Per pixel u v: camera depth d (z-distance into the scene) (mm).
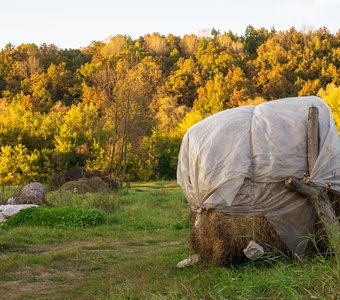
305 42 74000
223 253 6363
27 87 67875
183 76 66375
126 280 6410
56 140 39375
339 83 62125
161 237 11023
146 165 39719
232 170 6383
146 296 5438
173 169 44125
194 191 6746
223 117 6910
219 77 59938
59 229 11781
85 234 11211
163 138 43781
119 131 30391
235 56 73938
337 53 68625
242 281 5414
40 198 15109
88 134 39875
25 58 78000
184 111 54969
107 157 37094
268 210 6238
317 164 6125
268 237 6230
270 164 6266
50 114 46625
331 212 6059
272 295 4648
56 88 66750
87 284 6711
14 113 43188
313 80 62656
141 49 79500
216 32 88375
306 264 5523
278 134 6387
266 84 61406
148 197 20281
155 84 61500
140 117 31203
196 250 6957
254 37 89500
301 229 6207
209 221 6535
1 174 37188
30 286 6855
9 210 13141
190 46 83000
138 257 8422
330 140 6273
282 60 67688
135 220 13406
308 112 6375
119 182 33406
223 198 6387
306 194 6090
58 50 83750
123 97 30750
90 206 15461
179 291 5383
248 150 6434
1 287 6797
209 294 5113
